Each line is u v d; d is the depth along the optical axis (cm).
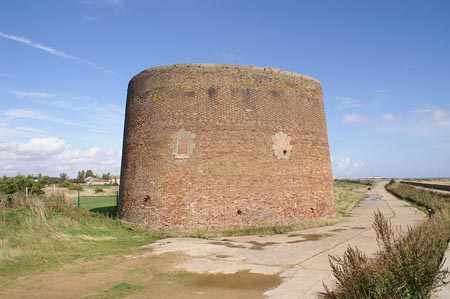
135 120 1936
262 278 951
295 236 1580
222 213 1694
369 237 1526
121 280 955
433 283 696
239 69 1823
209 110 1764
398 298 617
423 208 2870
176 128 1764
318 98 2083
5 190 2714
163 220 1717
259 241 1474
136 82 1980
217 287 886
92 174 13900
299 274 977
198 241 1498
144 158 1833
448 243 1105
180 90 1792
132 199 1856
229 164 1730
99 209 2669
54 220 1617
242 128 1767
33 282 941
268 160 1786
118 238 1572
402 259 670
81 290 876
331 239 1491
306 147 1936
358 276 670
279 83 1891
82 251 1303
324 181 2022
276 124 1838
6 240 1318
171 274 1005
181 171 1730
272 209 1756
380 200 4006
